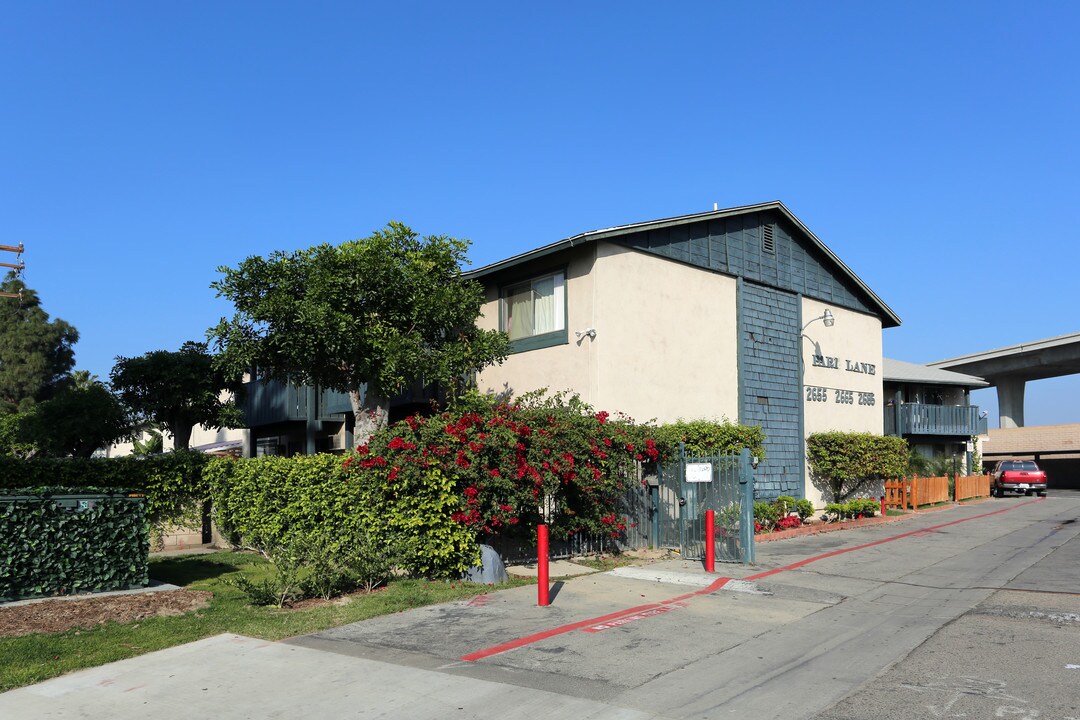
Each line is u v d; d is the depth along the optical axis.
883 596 10.35
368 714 5.79
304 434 25.89
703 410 17.84
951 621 8.72
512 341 17.52
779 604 9.74
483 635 8.09
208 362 20.08
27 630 8.17
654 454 14.50
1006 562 13.27
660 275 17.20
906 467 24.62
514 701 6.01
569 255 16.34
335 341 13.60
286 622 8.62
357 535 11.44
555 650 7.50
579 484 12.59
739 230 19.73
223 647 7.67
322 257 14.05
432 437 11.20
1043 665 6.88
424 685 6.41
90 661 7.16
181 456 16.39
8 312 42.62
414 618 8.88
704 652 7.44
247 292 14.01
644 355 16.52
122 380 19.94
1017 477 34.50
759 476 19.39
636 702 5.98
